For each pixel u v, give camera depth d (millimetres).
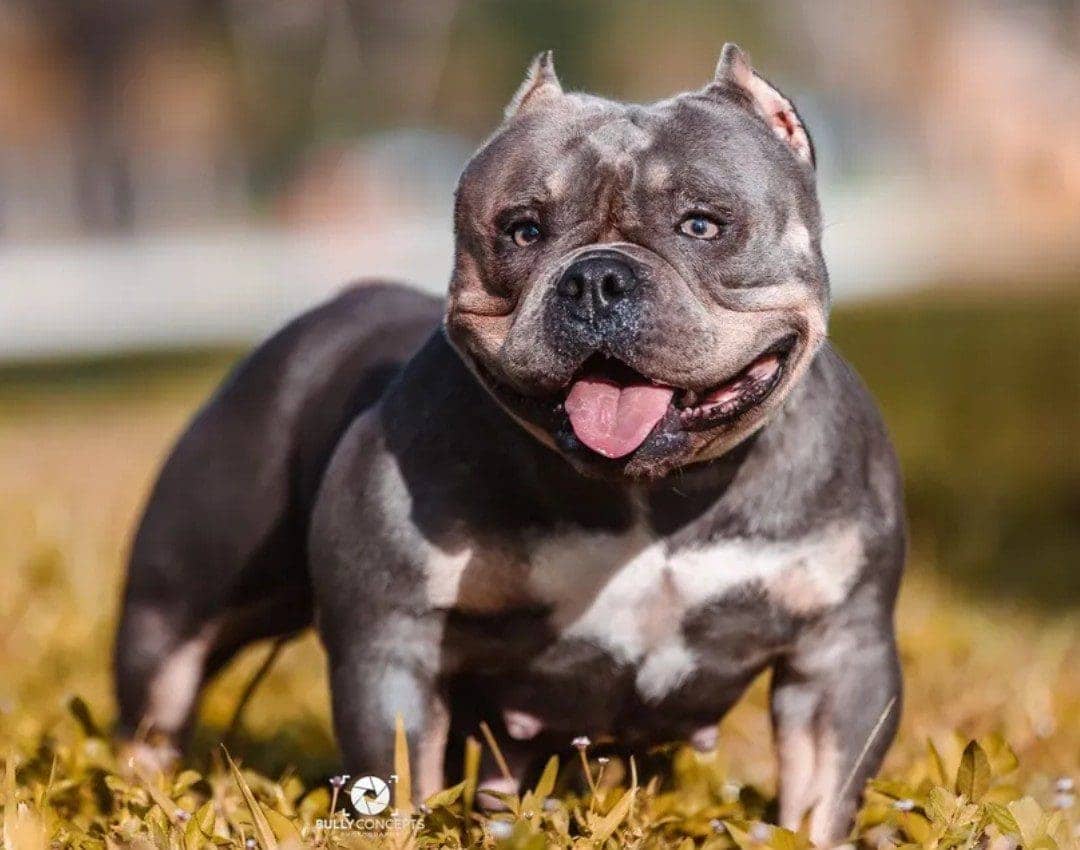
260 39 48812
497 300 4707
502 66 49594
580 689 5020
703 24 49688
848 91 53281
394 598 4801
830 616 4895
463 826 4719
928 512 11008
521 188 4652
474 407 4781
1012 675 7344
